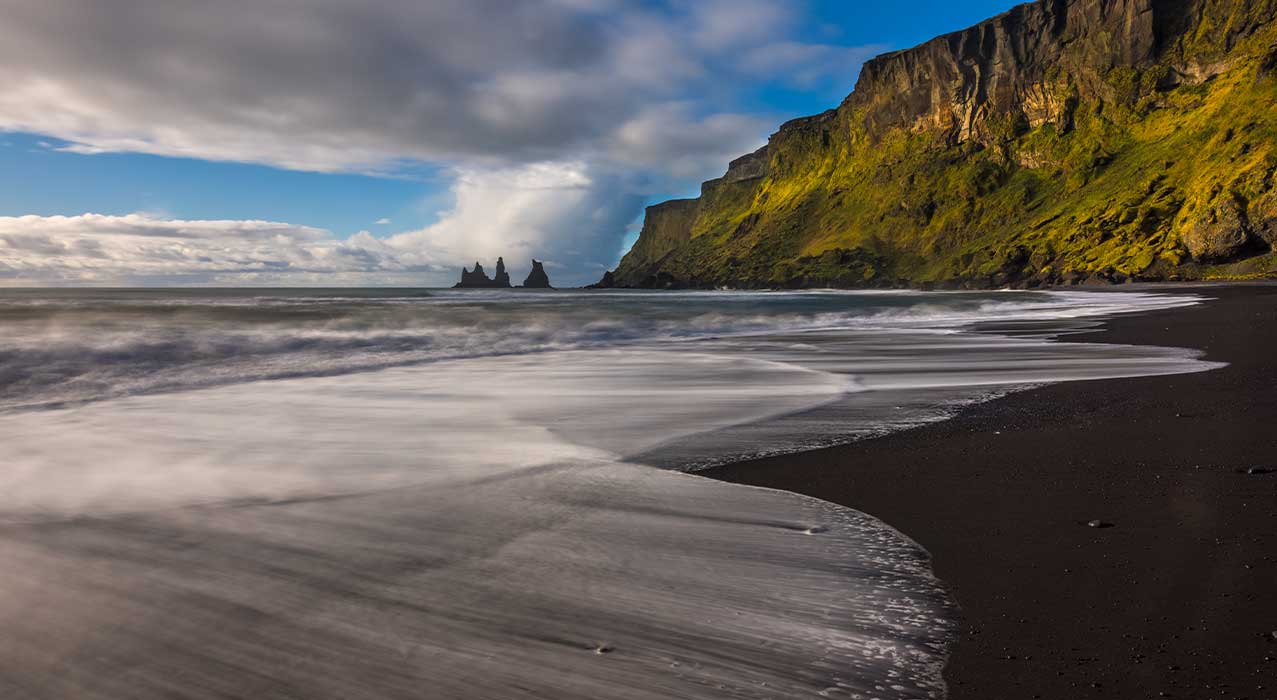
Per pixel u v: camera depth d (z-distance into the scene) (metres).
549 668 2.83
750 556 4.11
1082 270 100.50
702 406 9.45
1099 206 116.06
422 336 20.09
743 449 6.97
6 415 8.84
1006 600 3.43
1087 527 4.41
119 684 2.70
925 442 7.08
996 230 143.88
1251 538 4.08
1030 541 4.22
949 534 4.42
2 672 2.78
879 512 4.92
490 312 35.81
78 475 5.96
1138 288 73.12
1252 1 120.06
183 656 2.93
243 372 12.91
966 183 156.00
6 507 5.06
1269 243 78.62
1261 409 7.98
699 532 4.54
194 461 6.46
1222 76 121.62
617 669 2.83
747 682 2.73
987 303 48.25
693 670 2.82
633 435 7.64
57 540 4.37
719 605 3.45
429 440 7.41
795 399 9.98
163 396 10.34
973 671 2.79
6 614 3.30
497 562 4.02
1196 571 3.65
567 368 13.77
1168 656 2.84
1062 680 2.70
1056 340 18.81
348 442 7.31
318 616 3.31
